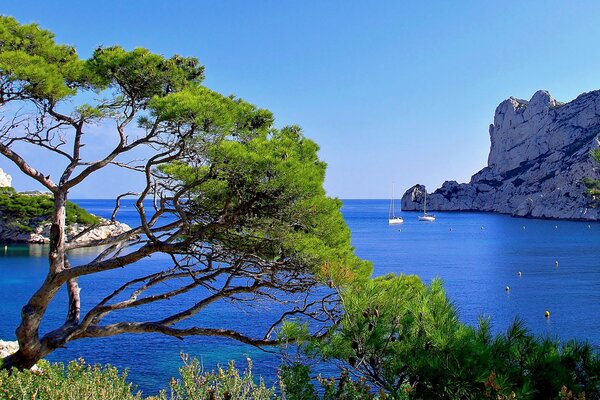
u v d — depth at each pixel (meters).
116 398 8.45
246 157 8.43
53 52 10.72
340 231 10.68
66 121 10.74
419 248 101.50
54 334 10.84
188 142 9.12
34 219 90.19
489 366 4.79
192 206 10.06
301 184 8.72
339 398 5.93
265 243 10.15
